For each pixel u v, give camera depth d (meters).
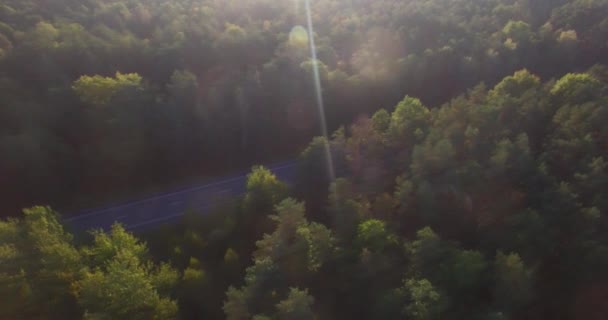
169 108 72.25
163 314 38.38
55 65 78.31
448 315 36.94
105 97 70.31
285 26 103.38
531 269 39.88
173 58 87.88
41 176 62.66
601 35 93.31
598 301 40.44
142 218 63.16
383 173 56.69
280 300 38.34
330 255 42.84
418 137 57.62
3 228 43.84
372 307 39.16
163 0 116.62
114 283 38.00
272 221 52.19
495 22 102.44
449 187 48.78
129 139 68.31
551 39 92.69
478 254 39.47
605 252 40.47
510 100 59.62
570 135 53.75
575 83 63.22
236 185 70.88
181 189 69.94
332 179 57.84
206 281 44.41
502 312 36.06
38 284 40.62
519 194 46.59
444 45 92.75
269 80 81.38
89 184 67.44
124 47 87.69
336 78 82.75
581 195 46.50
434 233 42.69
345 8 115.25
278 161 76.75
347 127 80.06
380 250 42.69
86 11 104.06
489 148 53.56
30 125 65.44
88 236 55.56
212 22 103.69
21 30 89.81
